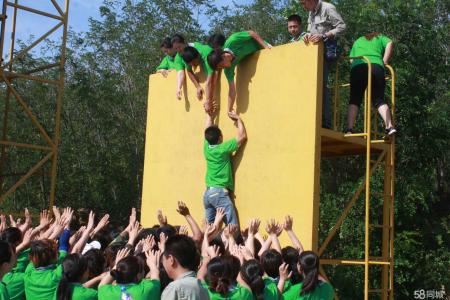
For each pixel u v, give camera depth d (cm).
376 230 1464
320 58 728
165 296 379
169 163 897
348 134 761
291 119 738
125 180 2123
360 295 1489
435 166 1616
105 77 2119
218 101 826
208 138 792
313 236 699
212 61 773
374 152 881
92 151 2120
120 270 450
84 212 996
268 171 753
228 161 790
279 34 2028
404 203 1457
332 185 1681
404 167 1509
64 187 2070
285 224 634
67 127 2098
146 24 2150
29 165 2006
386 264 798
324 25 777
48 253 531
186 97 884
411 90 1473
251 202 766
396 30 1502
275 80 761
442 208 1778
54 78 2080
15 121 2020
